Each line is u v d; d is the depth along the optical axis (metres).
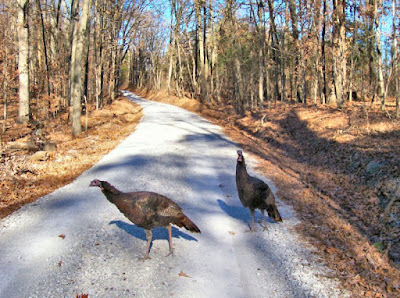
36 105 26.52
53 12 31.58
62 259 6.72
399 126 13.54
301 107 24.69
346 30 23.50
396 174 9.63
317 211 9.24
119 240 7.62
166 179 12.49
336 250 7.06
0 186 10.82
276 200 10.27
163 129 24.73
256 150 17.64
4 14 29.14
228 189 11.55
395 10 14.88
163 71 67.31
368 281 5.91
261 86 28.16
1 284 5.85
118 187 11.28
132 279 6.07
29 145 15.86
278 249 7.27
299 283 6.00
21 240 7.50
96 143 19.08
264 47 31.16
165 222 6.57
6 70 20.08
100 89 34.59
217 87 46.25
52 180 12.05
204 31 44.25
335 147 14.19
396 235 7.40
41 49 30.72
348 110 18.91
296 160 15.27
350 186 10.64
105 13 35.62
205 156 16.45
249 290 5.83
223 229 8.34
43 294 5.59
